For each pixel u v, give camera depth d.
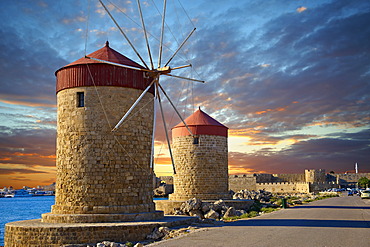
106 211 21.59
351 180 99.81
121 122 22.25
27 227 19.48
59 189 22.81
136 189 22.91
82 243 18.89
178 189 38.56
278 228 17.89
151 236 19.39
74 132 22.59
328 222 20.38
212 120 39.81
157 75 24.88
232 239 14.39
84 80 22.91
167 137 28.19
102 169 22.09
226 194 38.31
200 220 23.62
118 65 22.91
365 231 16.47
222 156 39.06
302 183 84.56
